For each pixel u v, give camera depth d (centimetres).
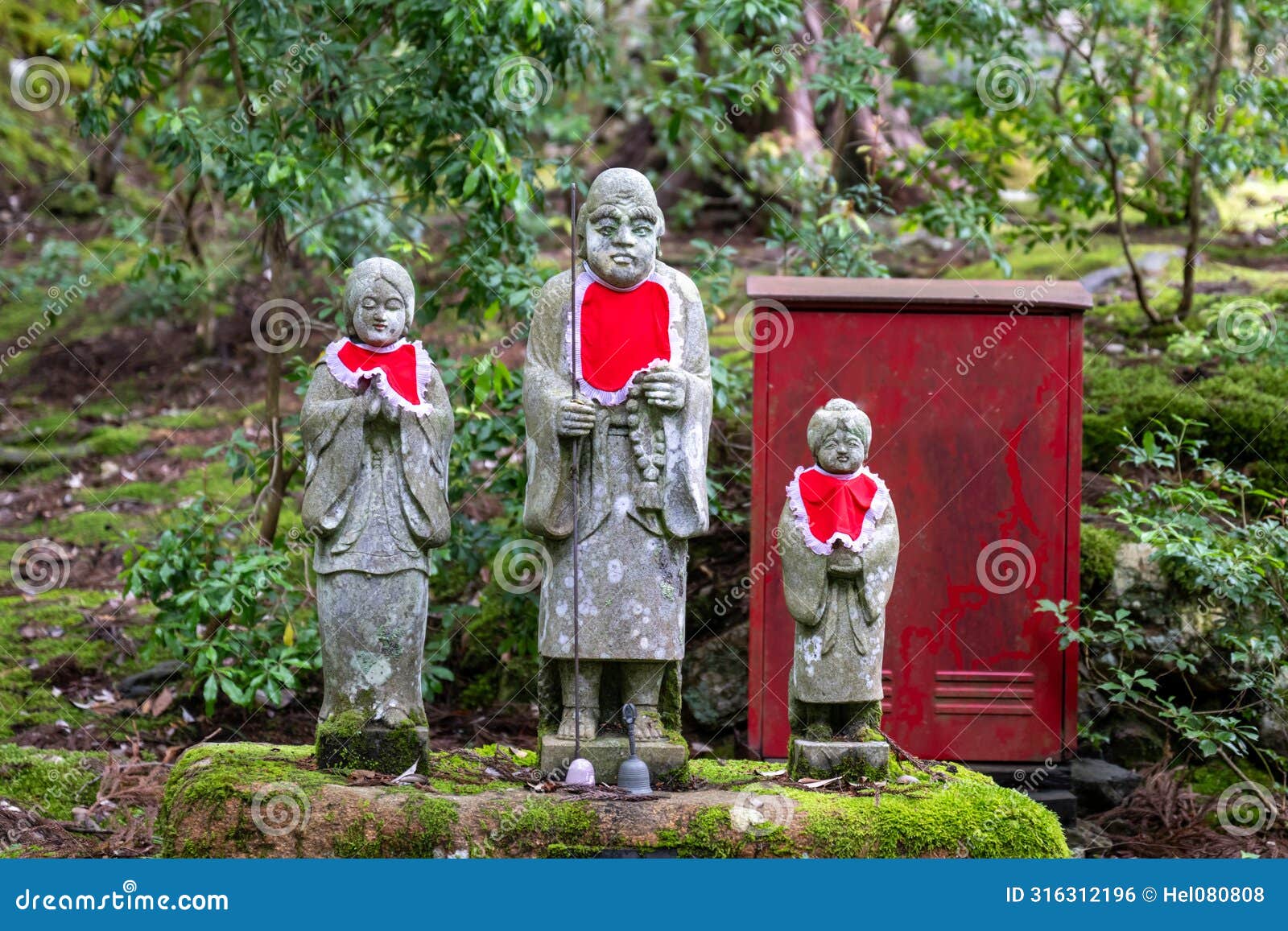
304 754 577
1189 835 670
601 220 568
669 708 575
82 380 1135
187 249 1148
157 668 796
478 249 795
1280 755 730
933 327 688
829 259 886
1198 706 749
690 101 892
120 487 991
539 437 559
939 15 920
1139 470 860
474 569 780
